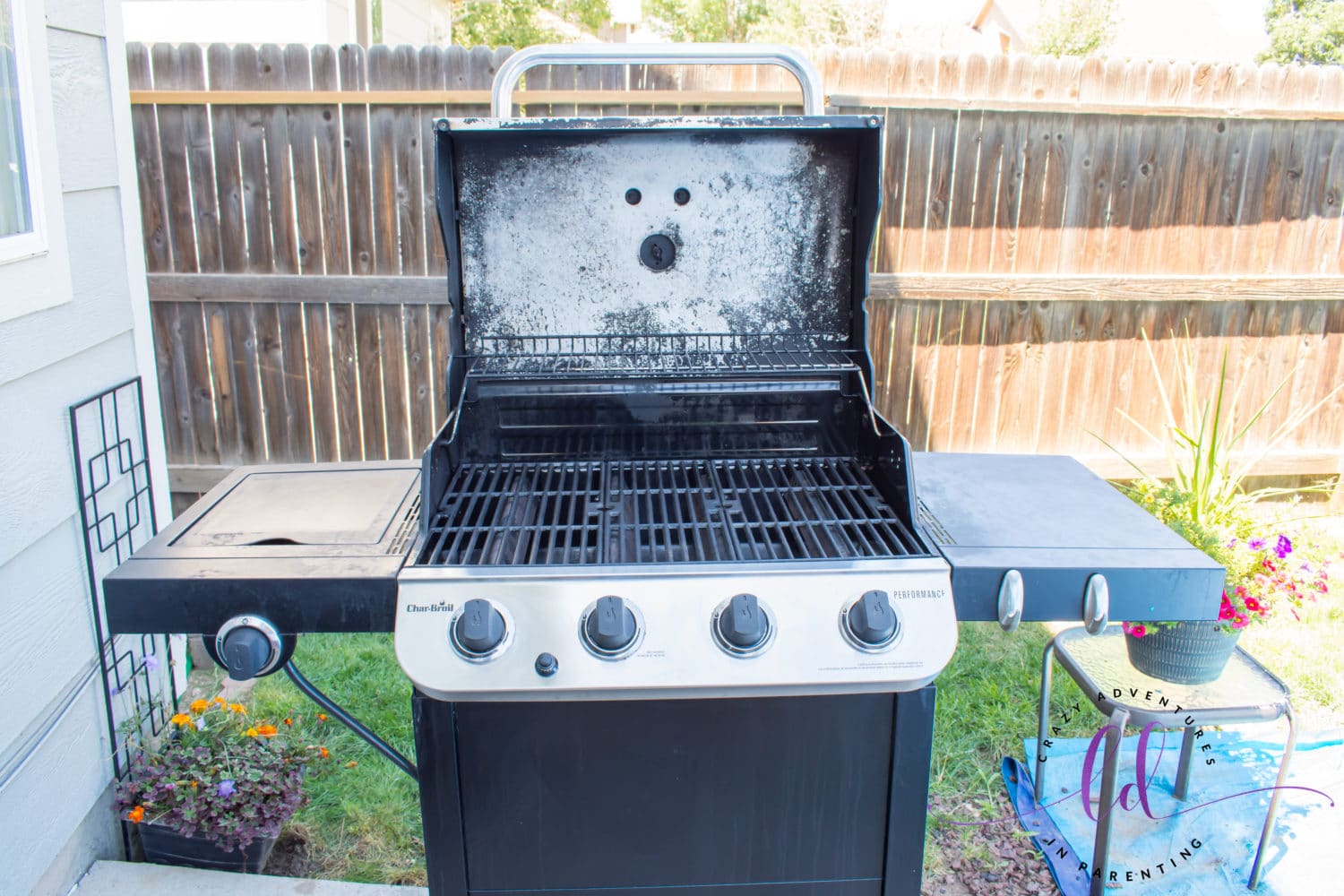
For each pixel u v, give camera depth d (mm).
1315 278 3633
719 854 1300
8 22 1568
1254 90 3453
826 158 1522
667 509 1356
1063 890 1908
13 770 1573
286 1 5062
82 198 1835
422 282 3291
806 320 1595
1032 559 1246
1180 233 3605
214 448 3453
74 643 1799
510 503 1374
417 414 3473
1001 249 3551
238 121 3150
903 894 1335
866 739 1247
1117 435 3814
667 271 1562
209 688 2629
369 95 3107
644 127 1399
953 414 3730
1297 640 2895
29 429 1644
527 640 1117
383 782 2227
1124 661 1993
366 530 1350
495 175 1504
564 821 1269
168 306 3299
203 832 1856
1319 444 3943
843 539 1287
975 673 2705
